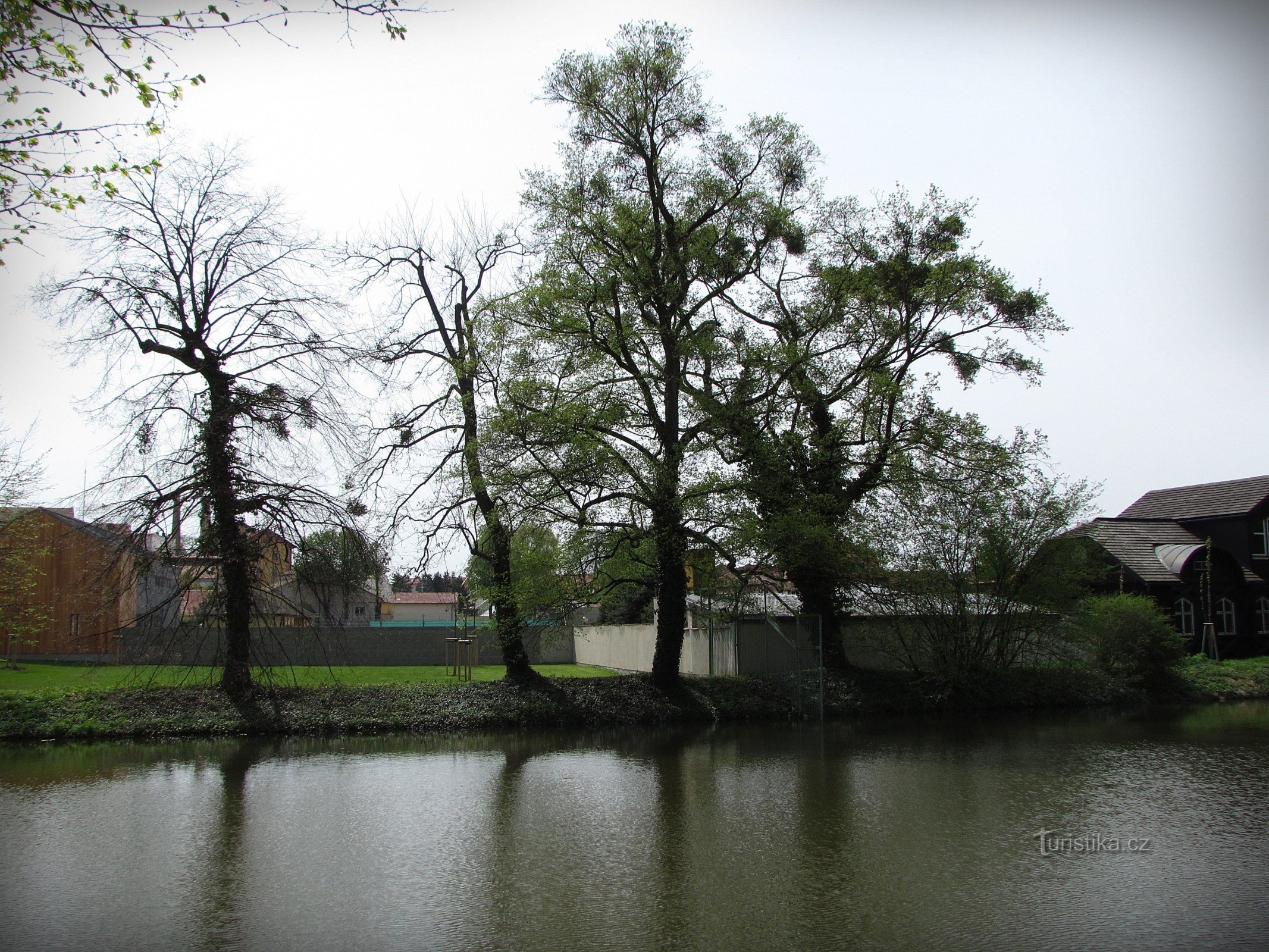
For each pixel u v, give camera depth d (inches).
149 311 802.8
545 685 949.2
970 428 943.0
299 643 1095.0
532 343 873.5
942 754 712.4
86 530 830.5
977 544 1003.9
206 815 493.0
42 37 334.3
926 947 297.7
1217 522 1628.9
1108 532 1568.7
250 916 326.6
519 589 890.1
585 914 329.1
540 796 549.3
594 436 862.5
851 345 977.5
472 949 294.4
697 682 999.6
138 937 305.4
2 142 354.6
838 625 1109.7
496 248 968.3
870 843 434.3
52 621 1211.9
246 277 839.1
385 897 349.1
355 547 860.0
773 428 941.8
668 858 406.6
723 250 939.3
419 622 2105.1
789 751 730.8
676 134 919.7
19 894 353.4
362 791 561.3
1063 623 1074.7
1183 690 1138.7
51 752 711.7
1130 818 485.7
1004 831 458.0
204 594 920.9
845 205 1030.4
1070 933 310.5
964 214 1007.6
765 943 300.4
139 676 929.5
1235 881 371.2
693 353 916.6
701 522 892.0
